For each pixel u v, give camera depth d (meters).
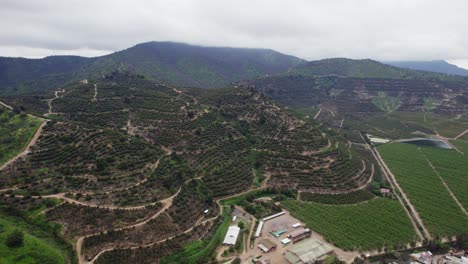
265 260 131.50
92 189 143.12
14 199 135.50
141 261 120.06
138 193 146.88
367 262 134.88
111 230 127.31
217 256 133.00
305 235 150.25
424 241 147.62
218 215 159.62
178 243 131.75
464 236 150.38
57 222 127.75
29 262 107.50
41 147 165.75
